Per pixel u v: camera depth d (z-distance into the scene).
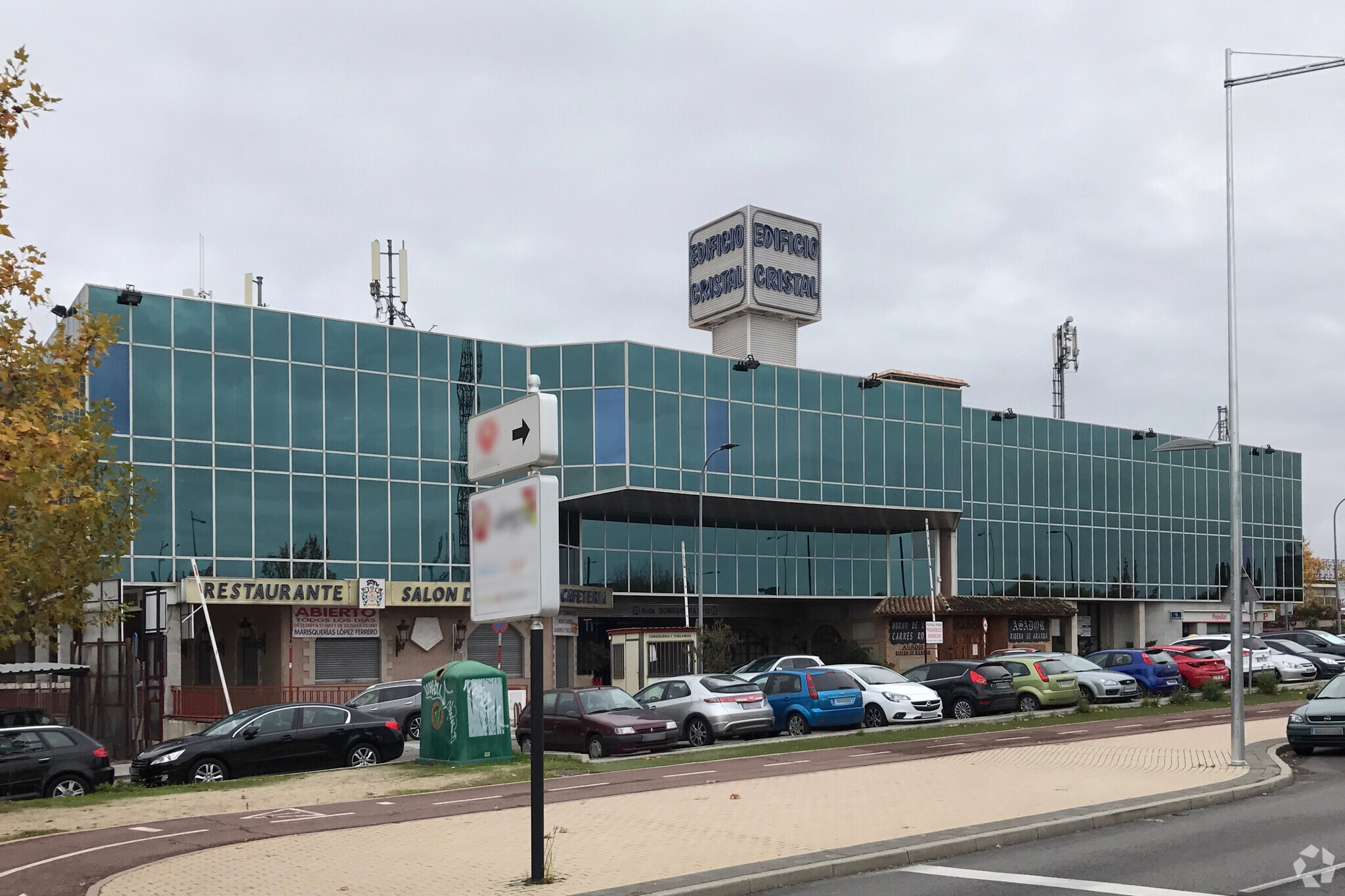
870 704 27.95
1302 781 16.62
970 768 18.22
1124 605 67.31
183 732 34.25
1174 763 18.11
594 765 20.92
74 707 28.98
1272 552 74.00
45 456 13.06
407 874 10.90
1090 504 64.25
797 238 53.25
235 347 38.28
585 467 44.34
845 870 10.84
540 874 10.26
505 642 42.88
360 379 40.78
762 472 48.09
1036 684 30.66
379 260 49.91
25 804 17.36
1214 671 37.34
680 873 10.52
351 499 40.03
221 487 37.44
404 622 40.44
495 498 10.94
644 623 51.16
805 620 57.22
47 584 18.83
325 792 17.91
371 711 23.34
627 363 44.66
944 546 57.28
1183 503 69.06
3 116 13.48
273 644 38.56
